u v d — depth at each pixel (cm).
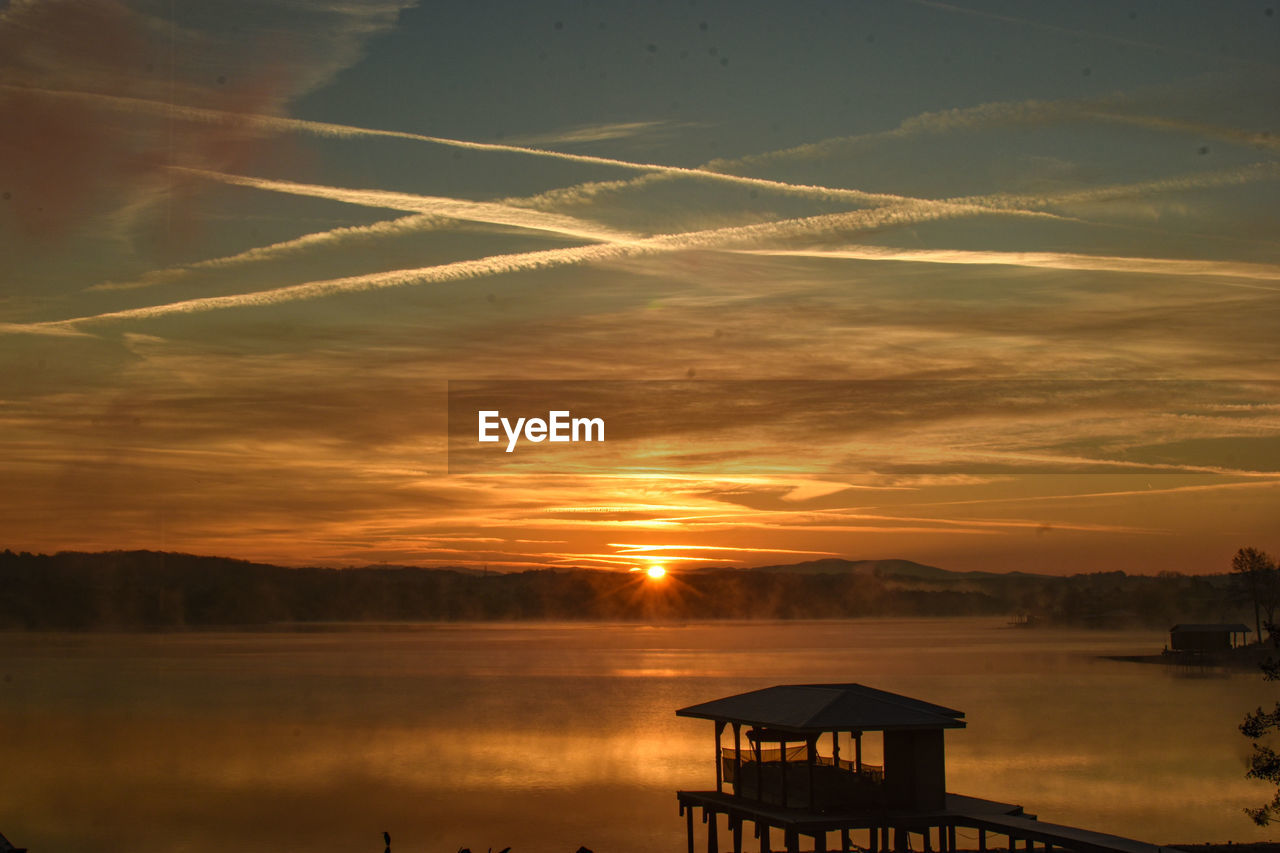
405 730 10144
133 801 6450
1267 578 17625
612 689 14750
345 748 8906
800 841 4516
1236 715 10550
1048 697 12738
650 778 7188
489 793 6619
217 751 8819
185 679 16825
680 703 12731
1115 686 14112
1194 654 18200
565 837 5184
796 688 3581
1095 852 2797
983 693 13388
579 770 7594
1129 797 6081
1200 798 6050
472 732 9994
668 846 4916
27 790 6900
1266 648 17038
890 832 4553
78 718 11381
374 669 19225
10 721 11175
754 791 3438
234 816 5941
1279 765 4172
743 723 3416
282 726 10606
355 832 5441
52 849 5150
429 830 5438
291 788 6888
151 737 9750
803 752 3616
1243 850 3816
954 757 7794
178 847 5169
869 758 7988
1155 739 8762
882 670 18100
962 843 4334
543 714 11638
